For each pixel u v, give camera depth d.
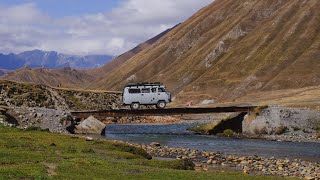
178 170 31.72
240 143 62.44
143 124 105.62
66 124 71.56
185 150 51.78
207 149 55.28
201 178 27.80
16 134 46.03
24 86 106.06
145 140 66.44
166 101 81.50
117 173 27.36
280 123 71.19
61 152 36.31
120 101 130.38
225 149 55.34
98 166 29.64
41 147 37.97
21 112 69.69
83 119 81.06
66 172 25.86
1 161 28.28
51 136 47.19
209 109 78.25
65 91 120.12
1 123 58.34
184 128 92.25
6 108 70.25
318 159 46.94
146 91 81.19
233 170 38.00
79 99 120.12
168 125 101.94
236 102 147.50
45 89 112.31
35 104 100.50
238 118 79.19
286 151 53.44
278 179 29.67
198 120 116.94
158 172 29.19
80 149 39.50
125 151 42.59
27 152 33.28
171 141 65.19
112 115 80.50
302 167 40.22
